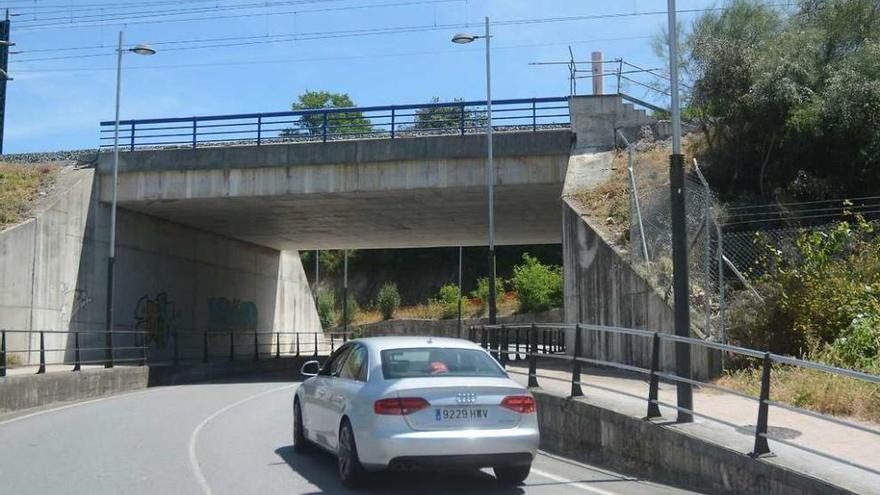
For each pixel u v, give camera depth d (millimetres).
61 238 28109
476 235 41438
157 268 33875
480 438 8781
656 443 10023
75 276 28797
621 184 23906
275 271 46844
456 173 28500
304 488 9453
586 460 11484
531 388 13703
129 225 31938
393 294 76062
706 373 15422
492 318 27531
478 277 81938
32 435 13938
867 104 19969
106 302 29422
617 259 19641
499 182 28078
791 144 21453
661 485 9688
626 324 19078
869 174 20328
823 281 15867
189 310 36438
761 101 21469
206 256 38281
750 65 22219
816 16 23438
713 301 17344
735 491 8688
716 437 9375
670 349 16750
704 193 18438
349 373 10180
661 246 19391
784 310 15766
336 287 85812
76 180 29375
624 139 26172
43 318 27047
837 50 22188
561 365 22906
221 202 30828
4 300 25453
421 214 34562
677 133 11508
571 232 23172
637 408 11219
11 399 17922
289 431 14445
